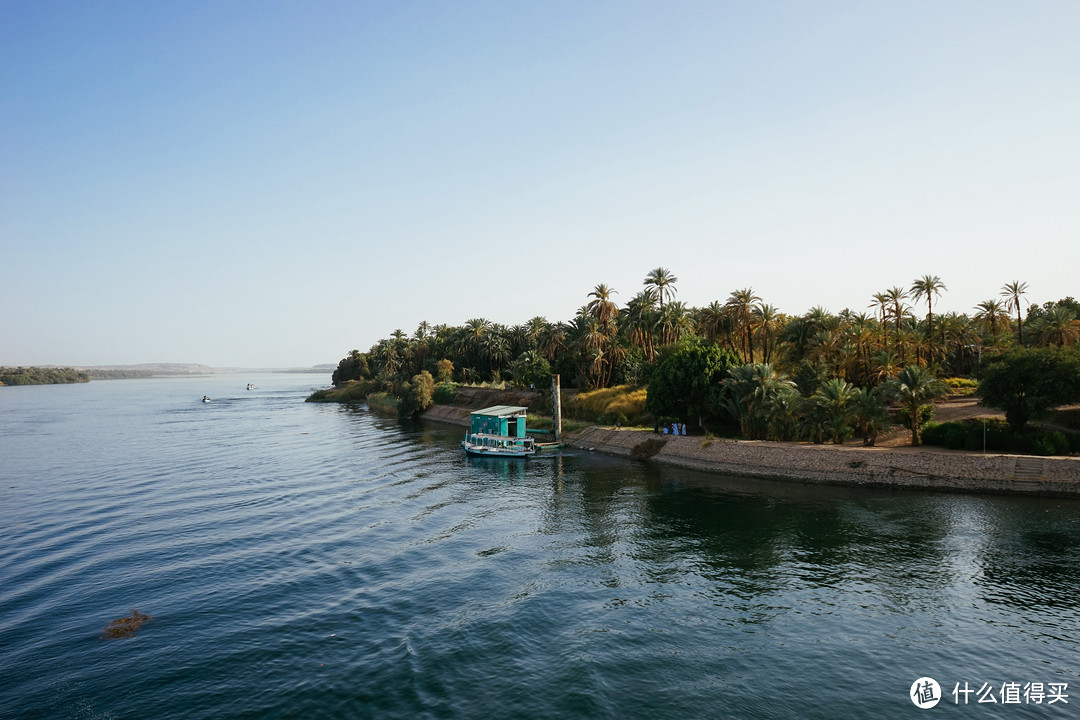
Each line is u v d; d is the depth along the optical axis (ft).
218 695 66.90
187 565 110.63
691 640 79.05
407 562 111.86
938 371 263.49
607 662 73.31
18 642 80.43
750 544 118.32
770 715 61.72
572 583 100.37
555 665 72.74
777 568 104.73
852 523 128.98
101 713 63.77
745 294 246.68
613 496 165.58
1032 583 93.25
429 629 83.15
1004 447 164.45
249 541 125.70
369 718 61.93
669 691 66.54
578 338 350.43
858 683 67.67
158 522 141.49
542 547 120.57
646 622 84.84
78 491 179.22
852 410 185.98
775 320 252.21
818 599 91.09
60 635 82.33
